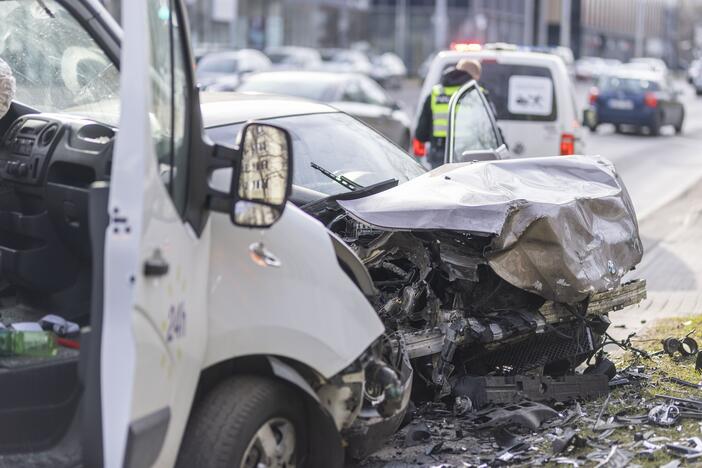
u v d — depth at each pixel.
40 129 9.84
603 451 11.01
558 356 13.16
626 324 17.67
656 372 14.29
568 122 27.19
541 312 12.81
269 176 8.37
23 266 9.39
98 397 7.44
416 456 11.30
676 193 36.03
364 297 9.88
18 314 9.57
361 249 12.03
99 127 9.83
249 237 8.82
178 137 8.05
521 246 11.92
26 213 9.84
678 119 69.06
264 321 8.71
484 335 12.05
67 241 9.43
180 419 7.97
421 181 12.68
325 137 13.87
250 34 129.00
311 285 9.23
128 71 7.34
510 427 11.75
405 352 11.16
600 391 13.05
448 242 12.20
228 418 8.55
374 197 12.10
